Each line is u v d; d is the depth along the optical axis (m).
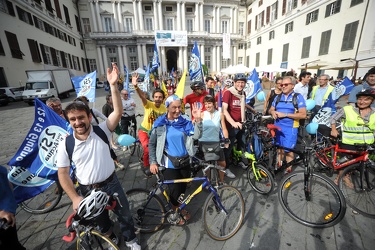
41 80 13.43
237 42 37.00
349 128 2.47
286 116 2.81
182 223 2.16
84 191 1.67
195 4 34.12
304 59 20.86
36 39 18.31
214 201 2.12
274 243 1.94
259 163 2.77
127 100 4.58
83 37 32.38
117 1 31.95
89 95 4.18
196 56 4.72
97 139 1.59
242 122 3.00
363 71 14.38
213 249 1.91
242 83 2.95
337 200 2.17
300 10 21.05
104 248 1.77
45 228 2.29
